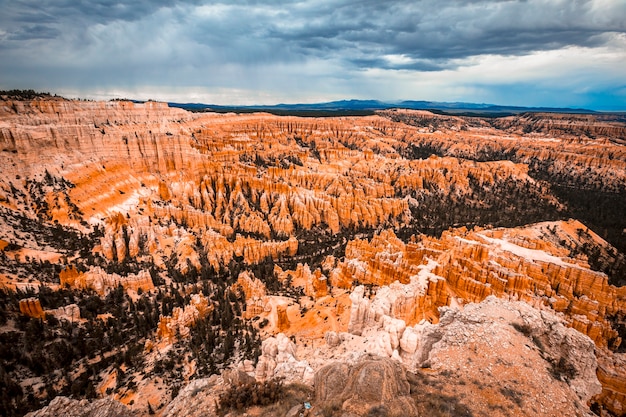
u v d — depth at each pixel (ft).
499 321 118.01
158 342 181.57
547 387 93.45
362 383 83.97
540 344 111.14
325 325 186.29
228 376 106.52
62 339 169.58
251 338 182.29
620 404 106.22
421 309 188.96
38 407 133.18
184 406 98.48
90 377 156.56
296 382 99.91
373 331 154.20
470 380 94.63
